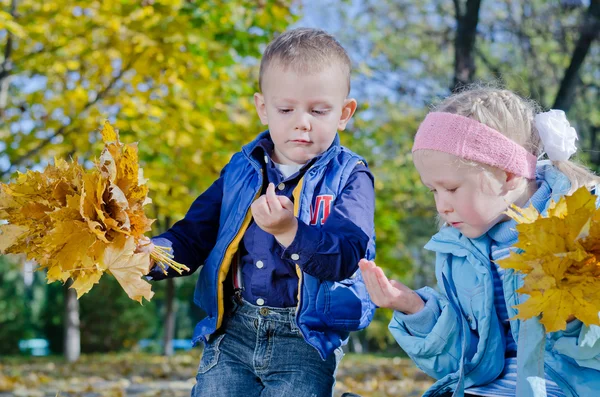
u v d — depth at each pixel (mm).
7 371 13578
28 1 9578
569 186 2574
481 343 2568
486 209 2533
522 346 2367
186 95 10227
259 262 2697
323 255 2412
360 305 2660
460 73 10906
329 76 2676
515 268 2170
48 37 9438
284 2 9078
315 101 2666
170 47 8562
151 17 8734
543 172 2670
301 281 2607
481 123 2520
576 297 2102
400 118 15008
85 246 2264
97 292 30234
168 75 9109
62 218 2260
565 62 13320
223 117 10398
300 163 2779
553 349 2461
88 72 10234
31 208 2375
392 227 13273
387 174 14273
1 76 9766
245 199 2775
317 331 2605
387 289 2545
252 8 9117
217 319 2717
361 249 2537
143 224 2348
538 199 2574
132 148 2352
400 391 8828
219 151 10141
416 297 2631
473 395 2611
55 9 9133
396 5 14969
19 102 11172
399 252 18281
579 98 13578
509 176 2555
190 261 2859
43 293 32875
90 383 10070
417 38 14898
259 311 2691
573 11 11273
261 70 2787
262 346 2678
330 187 2703
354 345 33781
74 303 21031
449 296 2693
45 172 2428
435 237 2781
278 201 2328
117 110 10141
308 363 2639
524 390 2334
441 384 2617
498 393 2553
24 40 9938
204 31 8703
